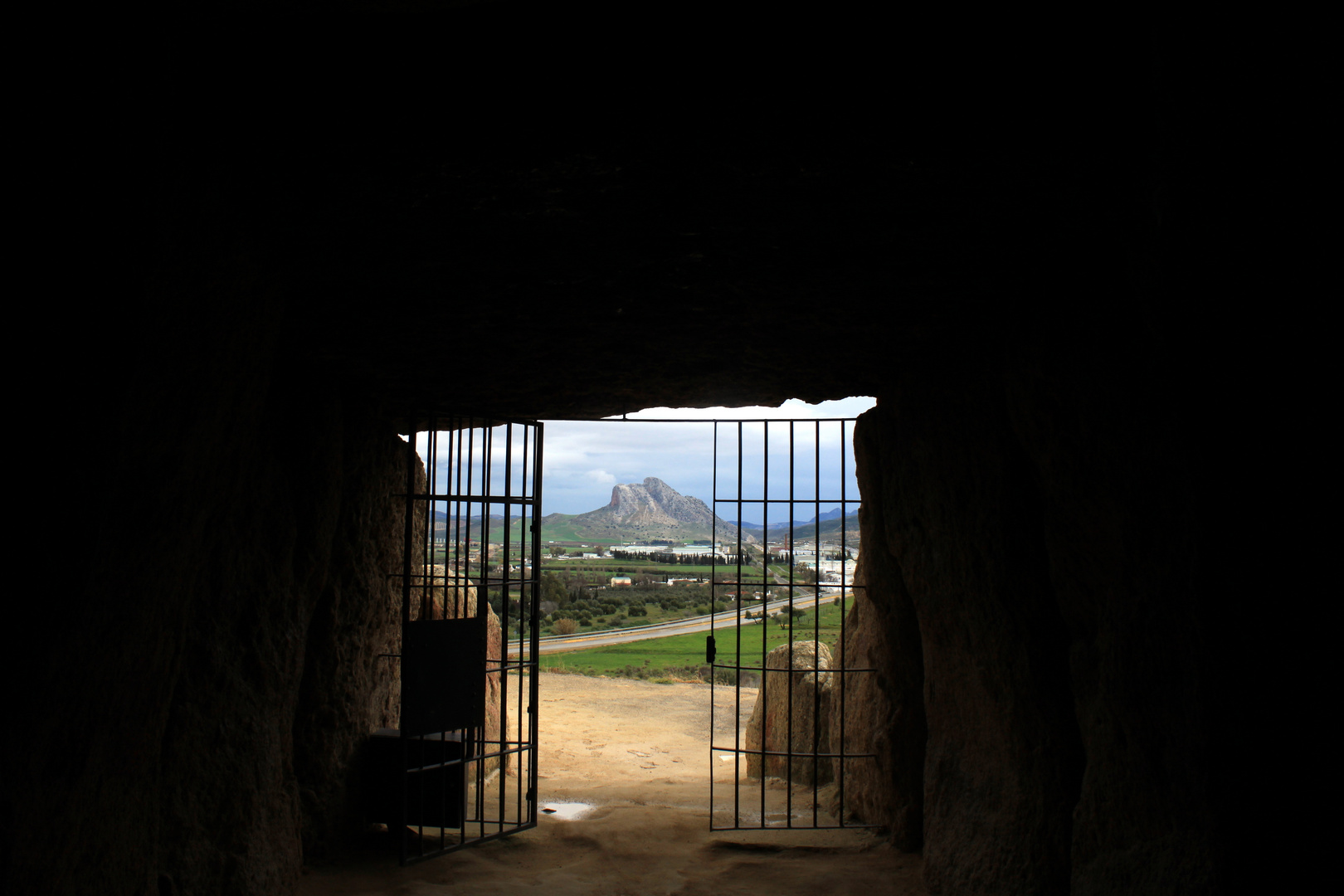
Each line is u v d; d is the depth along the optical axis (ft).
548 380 18.84
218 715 13.93
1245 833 7.73
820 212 10.41
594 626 101.96
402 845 18.75
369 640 20.88
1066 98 8.79
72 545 7.77
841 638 26.32
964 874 15.64
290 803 16.46
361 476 20.20
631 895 17.90
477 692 20.75
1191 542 8.14
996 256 11.69
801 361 17.57
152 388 8.73
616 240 11.21
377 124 9.09
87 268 7.54
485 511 22.02
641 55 8.86
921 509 18.22
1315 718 7.13
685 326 15.03
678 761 32.76
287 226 10.66
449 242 11.32
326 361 17.08
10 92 6.74
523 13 8.89
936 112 8.81
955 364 15.75
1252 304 7.30
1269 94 7.04
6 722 7.34
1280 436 7.21
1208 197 7.50
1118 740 10.89
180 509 10.23
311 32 8.84
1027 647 14.16
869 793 22.34
